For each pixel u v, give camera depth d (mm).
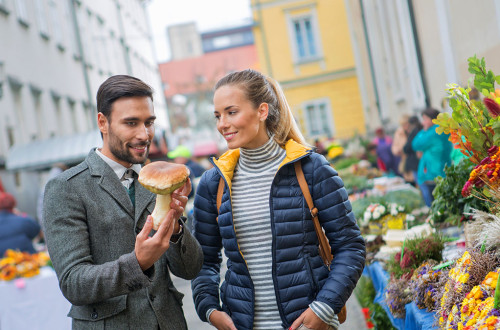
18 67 17453
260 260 2699
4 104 15898
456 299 2576
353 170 13180
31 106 17984
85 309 2496
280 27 31359
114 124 2514
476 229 3068
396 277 3822
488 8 6148
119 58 35531
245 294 2715
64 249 2412
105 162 2596
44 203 2502
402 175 10398
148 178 2318
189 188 2467
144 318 2500
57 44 22234
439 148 6809
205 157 31141
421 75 10516
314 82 31359
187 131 60375
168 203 2363
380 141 13867
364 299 5699
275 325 2664
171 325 2555
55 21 22531
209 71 60156
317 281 2662
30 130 17500
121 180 2621
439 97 9461
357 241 2715
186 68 60281
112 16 35375
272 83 2855
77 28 24797
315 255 2701
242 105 2688
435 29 8750
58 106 21281
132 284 2324
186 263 2582
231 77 2754
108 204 2523
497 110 2822
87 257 2434
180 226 2559
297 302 2633
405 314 3584
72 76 23906
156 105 49906
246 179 2789
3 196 7215
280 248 2654
